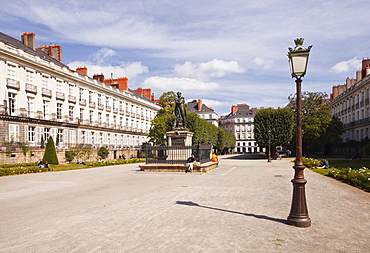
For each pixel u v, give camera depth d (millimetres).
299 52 6645
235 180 15461
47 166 27109
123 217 7395
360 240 5516
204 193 11047
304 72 6660
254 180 15453
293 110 51062
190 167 19875
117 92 61062
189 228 6305
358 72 59000
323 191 11516
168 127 48906
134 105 68688
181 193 11109
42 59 39906
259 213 7680
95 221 7055
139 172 20891
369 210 8047
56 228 6508
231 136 94125
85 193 11727
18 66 35469
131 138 66375
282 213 7660
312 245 5242
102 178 17844
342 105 67562
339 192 11258
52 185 14797
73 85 46562
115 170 24656
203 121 58469
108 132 56594
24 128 35938
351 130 59969
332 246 5191
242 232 5996
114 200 9898
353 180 13297
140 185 13875
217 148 77062
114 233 6031
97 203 9422
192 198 9984
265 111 47000
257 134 46844
